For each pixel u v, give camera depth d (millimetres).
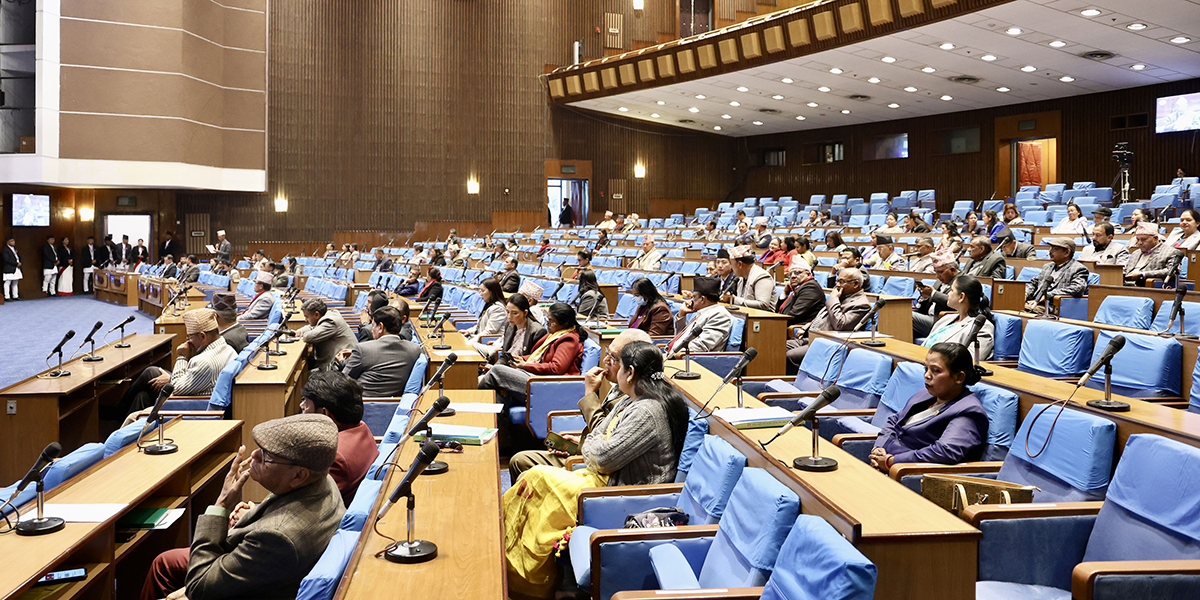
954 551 2461
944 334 5320
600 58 26094
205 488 4379
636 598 2395
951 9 14672
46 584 3025
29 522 3064
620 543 2898
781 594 2279
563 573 3371
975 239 8516
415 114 25281
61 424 6414
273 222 24141
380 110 24984
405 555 2568
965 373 3850
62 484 3496
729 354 6457
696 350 6566
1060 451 3213
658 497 3410
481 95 25781
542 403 5789
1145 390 4633
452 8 25500
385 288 13555
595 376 4496
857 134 26203
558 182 26984
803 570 2227
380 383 6016
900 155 25328
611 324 8258
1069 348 5168
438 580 2441
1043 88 20188
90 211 22203
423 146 25391
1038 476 3287
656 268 12844
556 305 6266
